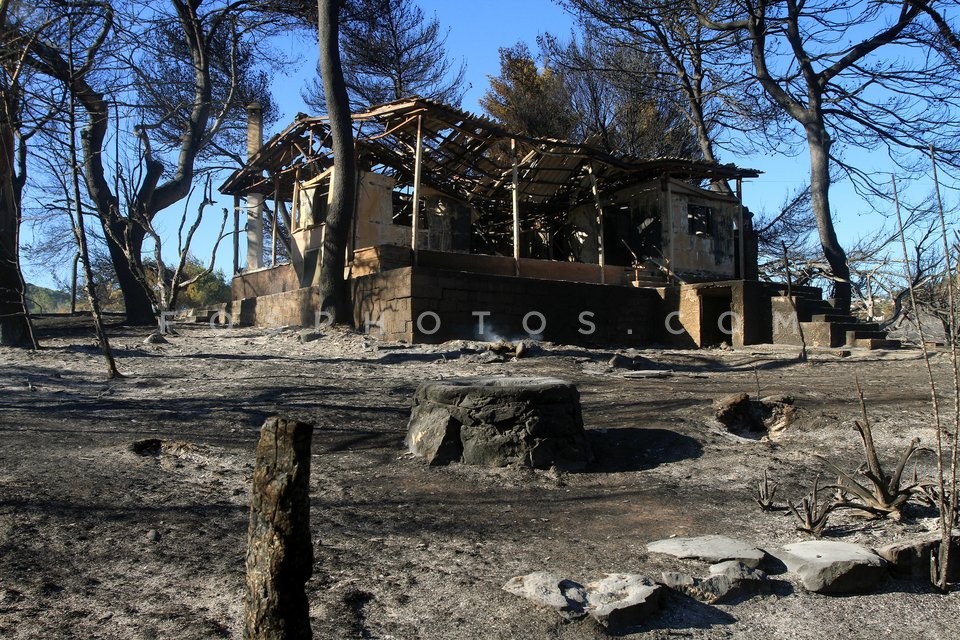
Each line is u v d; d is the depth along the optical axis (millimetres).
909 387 10570
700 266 21594
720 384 11156
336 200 16469
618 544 4988
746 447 7703
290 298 18297
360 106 29500
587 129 29797
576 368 12703
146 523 5078
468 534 5172
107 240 19906
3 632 3537
